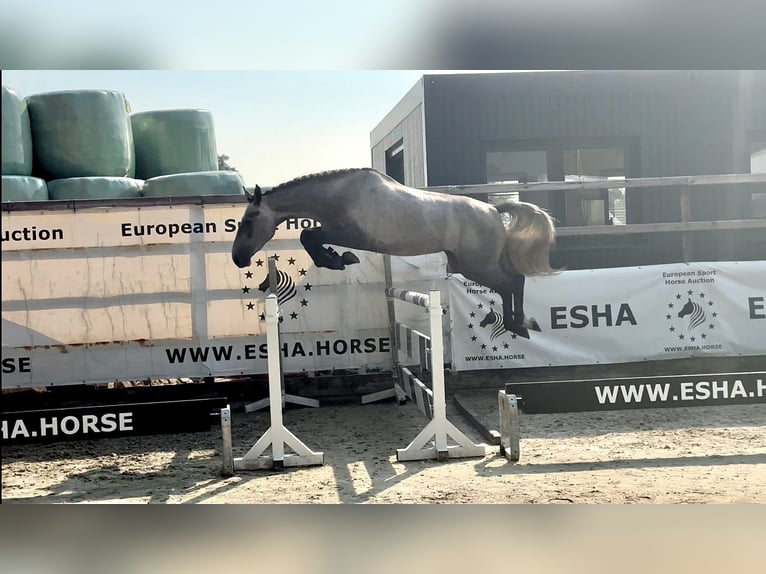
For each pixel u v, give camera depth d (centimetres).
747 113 770
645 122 763
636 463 449
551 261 770
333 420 598
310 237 638
